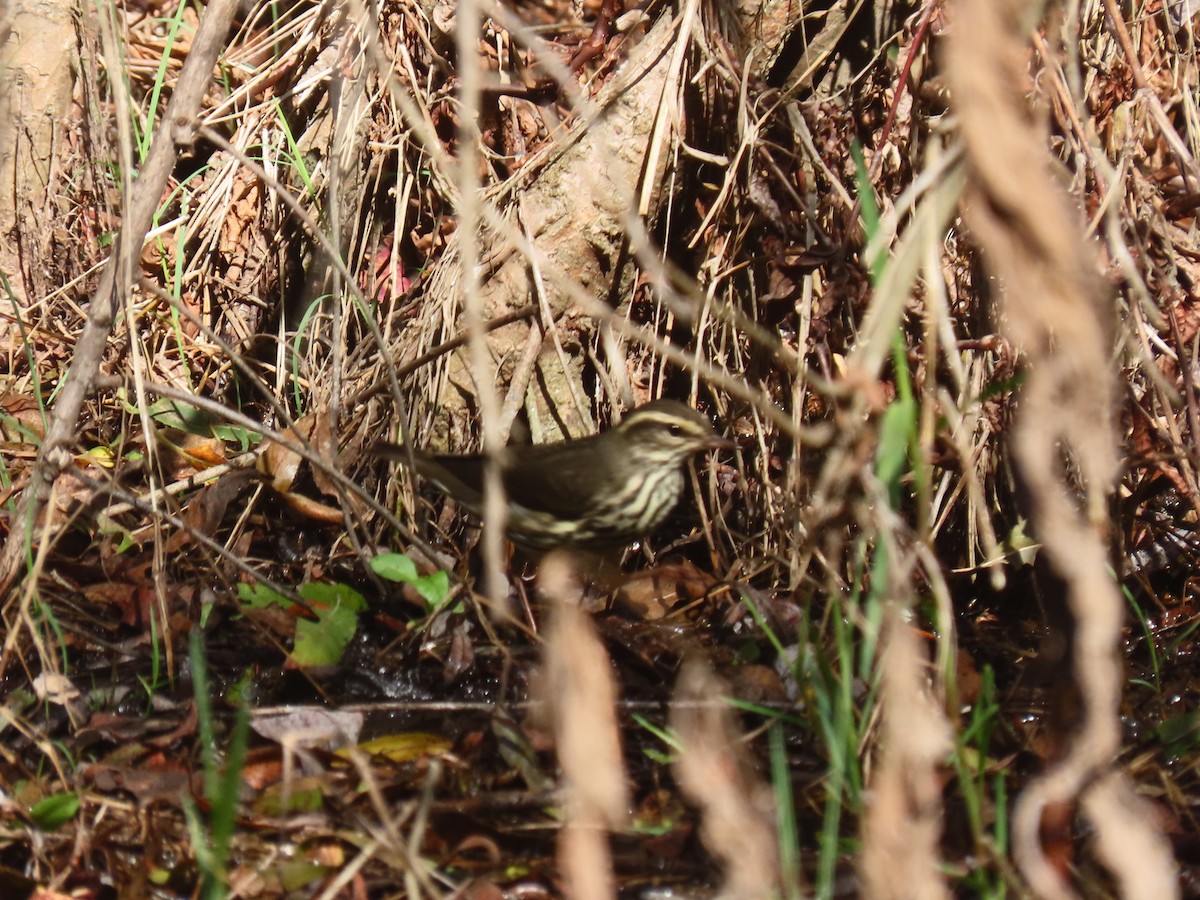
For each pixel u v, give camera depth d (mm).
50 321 11664
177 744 8016
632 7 11625
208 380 11711
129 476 10711
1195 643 10023
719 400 10750
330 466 9219
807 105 10508
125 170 8312
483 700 8867
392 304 11109
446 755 8070
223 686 8859
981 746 6949
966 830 7258
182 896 6809
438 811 7305
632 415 10195
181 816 7289
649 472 10125
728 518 10875
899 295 5367
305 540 10680
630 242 10742
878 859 4984
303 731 8227
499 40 11977
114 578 9633
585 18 13727
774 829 7172
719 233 10633
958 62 4227
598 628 9688
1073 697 6941
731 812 5113
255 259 11914
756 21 10820
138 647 9078
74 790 7375
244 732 5684
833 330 10211
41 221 11867
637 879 6891
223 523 10617
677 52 10469
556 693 4543
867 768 7195
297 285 11898
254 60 12805
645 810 7523
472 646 9219
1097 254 9062
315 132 11953
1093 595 4645
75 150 11938
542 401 10820
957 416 7656
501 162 11781
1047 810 6633
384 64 11234
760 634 9508
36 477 8445
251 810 7359
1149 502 10805
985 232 4273
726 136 10703
